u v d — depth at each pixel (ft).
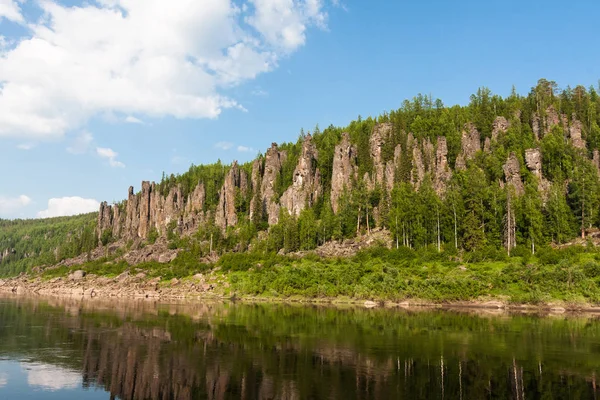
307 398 103.24
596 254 347.97
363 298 353.51
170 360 144.36
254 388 111.86
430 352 154.92
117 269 612.29
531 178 493.36
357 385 113.70
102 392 111.24
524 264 359.87
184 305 347.97
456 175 523.29
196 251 601.21
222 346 167.43
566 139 558.15
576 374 124.98
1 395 109.09
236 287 428.97
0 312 290.35
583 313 277.03
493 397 104.27
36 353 156.87
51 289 549.13
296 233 552.82
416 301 333.62
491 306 310.24
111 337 188.75
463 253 424.46
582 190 438.40
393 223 479.00
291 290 390.01
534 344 169.68
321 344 170.09
